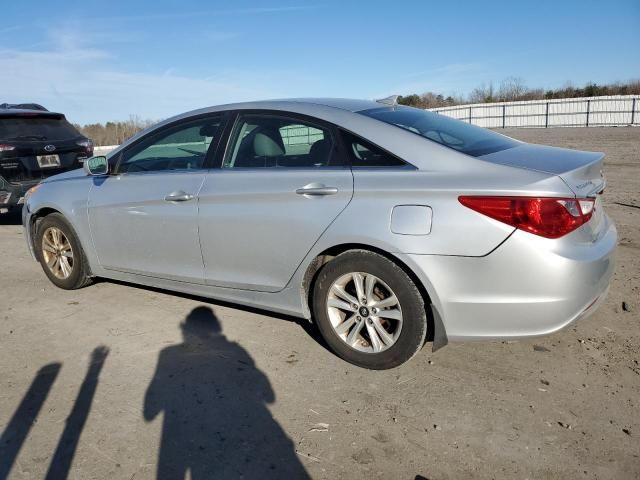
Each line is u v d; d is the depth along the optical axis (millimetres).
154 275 4004
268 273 3395
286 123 3416
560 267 2600
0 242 6887
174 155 3926
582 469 2295
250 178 3395
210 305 4230
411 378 3057
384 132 3074
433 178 2820
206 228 3568
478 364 3182
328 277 3162
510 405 2760
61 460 2434
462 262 2719
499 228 2637
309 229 3131
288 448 2486
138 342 3613
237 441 2545
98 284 4867
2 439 2594
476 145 3152
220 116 3734
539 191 2598
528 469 2305
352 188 2998
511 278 2654
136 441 2559
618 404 2734
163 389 3014
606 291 2992
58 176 4773
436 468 2330
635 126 29844
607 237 3021
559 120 33750
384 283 2967
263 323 3859
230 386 3025
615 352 3258
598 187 2971
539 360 3199
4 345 3623
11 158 7191
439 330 2891
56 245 4656
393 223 2861
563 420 2623
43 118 7840
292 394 2930
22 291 4750
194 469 2361
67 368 3281
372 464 2365
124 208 4016
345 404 2820
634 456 2359
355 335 3162
